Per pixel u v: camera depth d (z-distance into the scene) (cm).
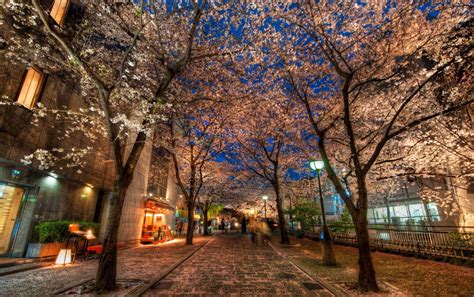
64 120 1011
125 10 848
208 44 1123
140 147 684
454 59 626
